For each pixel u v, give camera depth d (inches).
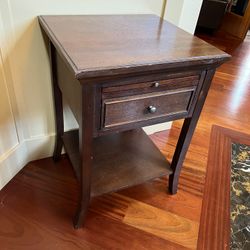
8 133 42.4
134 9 41.9
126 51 28.0
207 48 31.5
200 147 59.4
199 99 34.3
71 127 50.0
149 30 35.4
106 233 40.1
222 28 143.3
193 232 41.8
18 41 36.5
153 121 33.0
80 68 23.3
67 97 35.7
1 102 38.9
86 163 32.5
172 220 43.2
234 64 103.2
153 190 48.0
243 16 130.2
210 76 32.5
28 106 43.4
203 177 51.8
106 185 38.4
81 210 38.1
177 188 47.3
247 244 40.9
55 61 37.8
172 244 39.8
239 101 79.4
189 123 37.1
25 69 39.4
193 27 49.9
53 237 38.7
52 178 47.6
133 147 45.9
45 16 35.8
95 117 28.5
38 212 41.8
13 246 37.0
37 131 47.2
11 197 43.4
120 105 28.9
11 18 34.4
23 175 47.4
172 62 27.1
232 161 56.6
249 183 51.6
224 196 48.4
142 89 29.0
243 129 67.5
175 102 32.7
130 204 44.9
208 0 121.6
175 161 42.5
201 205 46.3
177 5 44.2
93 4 38.5
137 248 38.8
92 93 26.2
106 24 35.8
